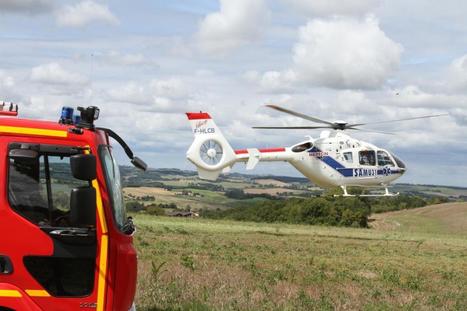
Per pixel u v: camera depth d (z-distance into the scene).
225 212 74.06
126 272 6.91
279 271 16.94
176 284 12.29
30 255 6.59
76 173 6.34
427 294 14.62
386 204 88.06
